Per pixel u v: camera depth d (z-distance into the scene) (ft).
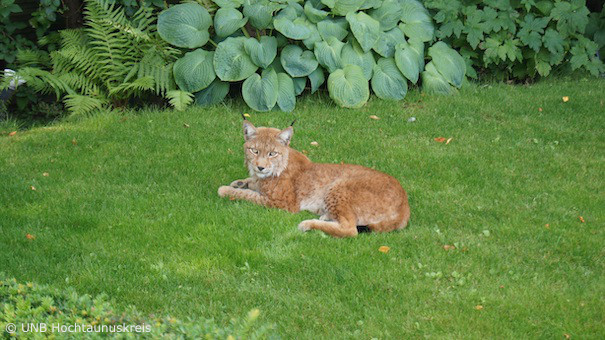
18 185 29.76
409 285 22.30
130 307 19.77
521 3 43.55
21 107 42.27
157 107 41.14
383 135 36.09
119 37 40.42
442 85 41.78
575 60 44.29
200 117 38.09
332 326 20.25
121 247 24.56
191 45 39.78
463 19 43.78
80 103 38.19
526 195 29.86
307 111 39.14
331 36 40.29
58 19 44.88
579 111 40.06
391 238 25.50
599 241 25.66
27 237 25.00
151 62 40.29
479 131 37.04
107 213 27.09
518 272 23.35
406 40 43.24
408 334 19.79
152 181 30.55
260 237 25.29
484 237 25.96
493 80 45.32
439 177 31.37
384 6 42.24
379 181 26.35
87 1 40.68
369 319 20.47
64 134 36.22
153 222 26.37
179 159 32.94
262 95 38.78
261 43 39.83
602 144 35.58
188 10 40.16
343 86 39.27
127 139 35.47
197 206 27.66
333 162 32.58
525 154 34.09
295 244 24.72
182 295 21.62
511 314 20.81
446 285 22.49
